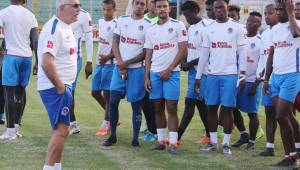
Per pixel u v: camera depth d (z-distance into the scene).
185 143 12.38
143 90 11.72
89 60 13.31
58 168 8.61
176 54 11.16
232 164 10.44
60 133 8.53
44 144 11.78
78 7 8.63
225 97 11.04
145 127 13.58
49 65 8.24
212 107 11.34
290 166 10.13
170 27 11.13
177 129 11.38
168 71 11.05
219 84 11.12
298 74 9.66
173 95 11.15
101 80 13.48
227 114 11.17
